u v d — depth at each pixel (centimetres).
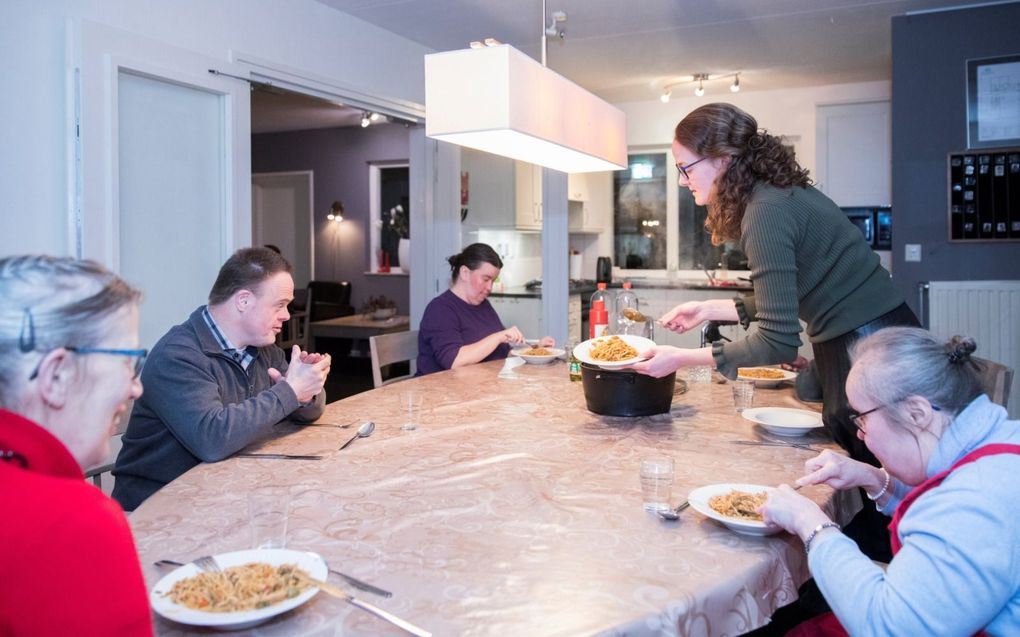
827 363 196
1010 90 402
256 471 163
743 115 194
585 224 704
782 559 120
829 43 473
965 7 405
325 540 124
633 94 635
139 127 295
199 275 324
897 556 103
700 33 450
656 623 98
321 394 208
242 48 341
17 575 71
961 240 413
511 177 596
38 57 262
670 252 682
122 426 211
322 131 873
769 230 185
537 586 107
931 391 107
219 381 187
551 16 414
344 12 403
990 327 413
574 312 616
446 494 146
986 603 95
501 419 211
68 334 80
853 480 144
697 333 619
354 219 867
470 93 192
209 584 100
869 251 194
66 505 75
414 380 275
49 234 268
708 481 156
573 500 143
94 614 74
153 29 300
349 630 94
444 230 519
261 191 925
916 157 419
